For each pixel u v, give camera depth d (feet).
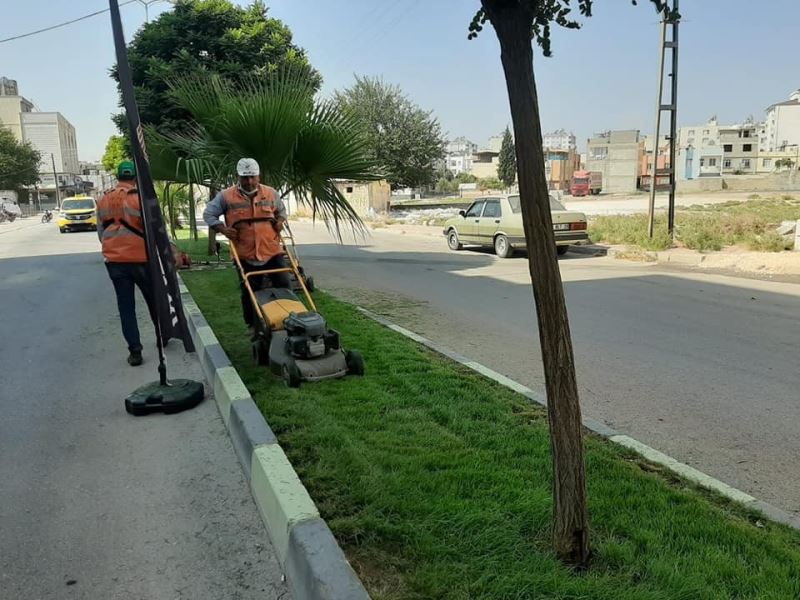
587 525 8.95
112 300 34.09
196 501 12.01
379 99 154.81
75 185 320.91
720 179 201.57
